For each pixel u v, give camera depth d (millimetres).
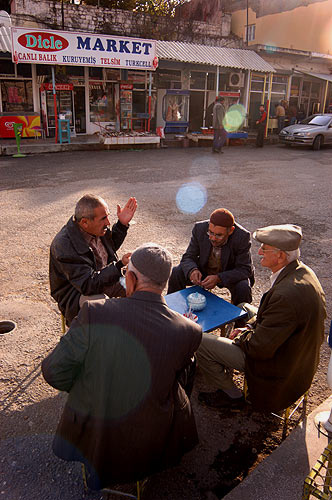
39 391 3002
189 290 3379
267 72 17953
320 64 22109
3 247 5578
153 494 2262
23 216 6891
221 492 2289
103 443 1827
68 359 1794
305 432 2633
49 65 15109
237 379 3234
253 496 2184
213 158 13922
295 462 2395
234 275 3447
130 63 13969
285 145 18406
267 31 22188
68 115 15125
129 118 16859
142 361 1766
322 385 3176
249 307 3277
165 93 16750
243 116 19422
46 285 4609
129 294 1956
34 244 5711
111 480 1949
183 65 17375
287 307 2266
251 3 22734
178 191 9016
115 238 3500
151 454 1904
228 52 17469
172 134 17812
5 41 12273
